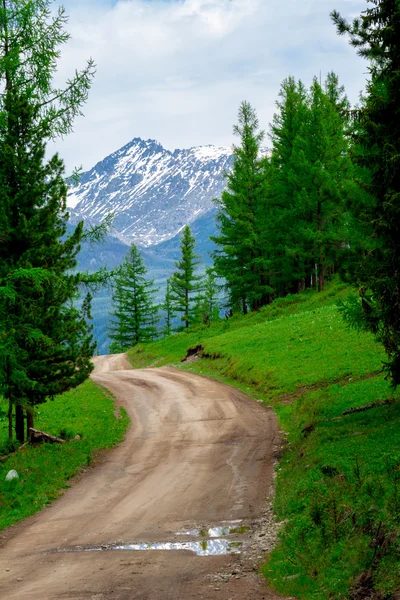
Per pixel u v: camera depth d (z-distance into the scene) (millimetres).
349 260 20656
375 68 19922
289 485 18359
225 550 13867
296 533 13445
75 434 31859
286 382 38688
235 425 32500
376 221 19469
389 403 25141
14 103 25812
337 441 20438
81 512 18891
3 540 16422
